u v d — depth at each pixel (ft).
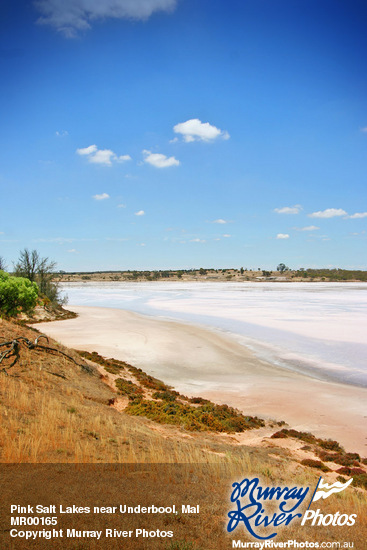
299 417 59.72
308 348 111.75
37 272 209.87
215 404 65.00
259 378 81.97
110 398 59.52
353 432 53.78
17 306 100.58
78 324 157.89
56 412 38.65
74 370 68.28
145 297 339.77
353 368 89.81
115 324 157.99
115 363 89.45
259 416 60.39
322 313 201.16
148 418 53.78
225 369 89.56
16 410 36.86
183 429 50.29
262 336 130.62
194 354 104.01
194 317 184.65
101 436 34.40
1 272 101.40
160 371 87.61
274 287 583.58
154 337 126.82
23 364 60.54
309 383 78.18
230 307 237.45
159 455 29.89
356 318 178.81
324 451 46.11
